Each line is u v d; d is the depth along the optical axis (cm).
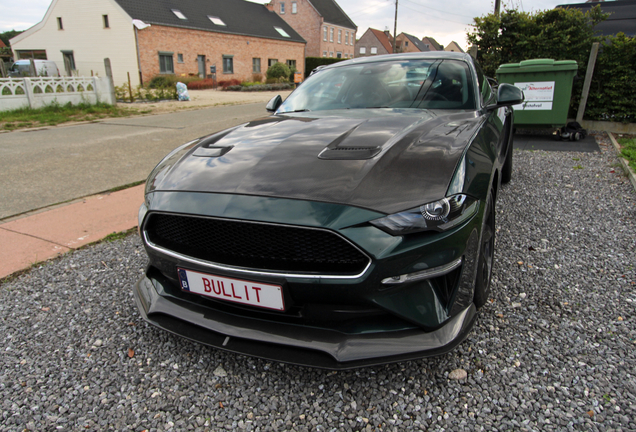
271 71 2958
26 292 258
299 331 165
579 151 629
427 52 336
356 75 314
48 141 729
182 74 2752
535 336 199
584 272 260
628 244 298
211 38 2911
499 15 853
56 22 2759
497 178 228
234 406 165
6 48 4038
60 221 364
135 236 340
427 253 154
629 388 164
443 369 179
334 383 175
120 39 2511
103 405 167
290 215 154
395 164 171
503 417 154
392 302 155
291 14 4734
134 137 761
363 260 151
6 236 334
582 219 351
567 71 672
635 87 732
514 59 820
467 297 171
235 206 163
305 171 174
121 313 235
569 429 146
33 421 159
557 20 797
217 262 170
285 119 261
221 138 235
